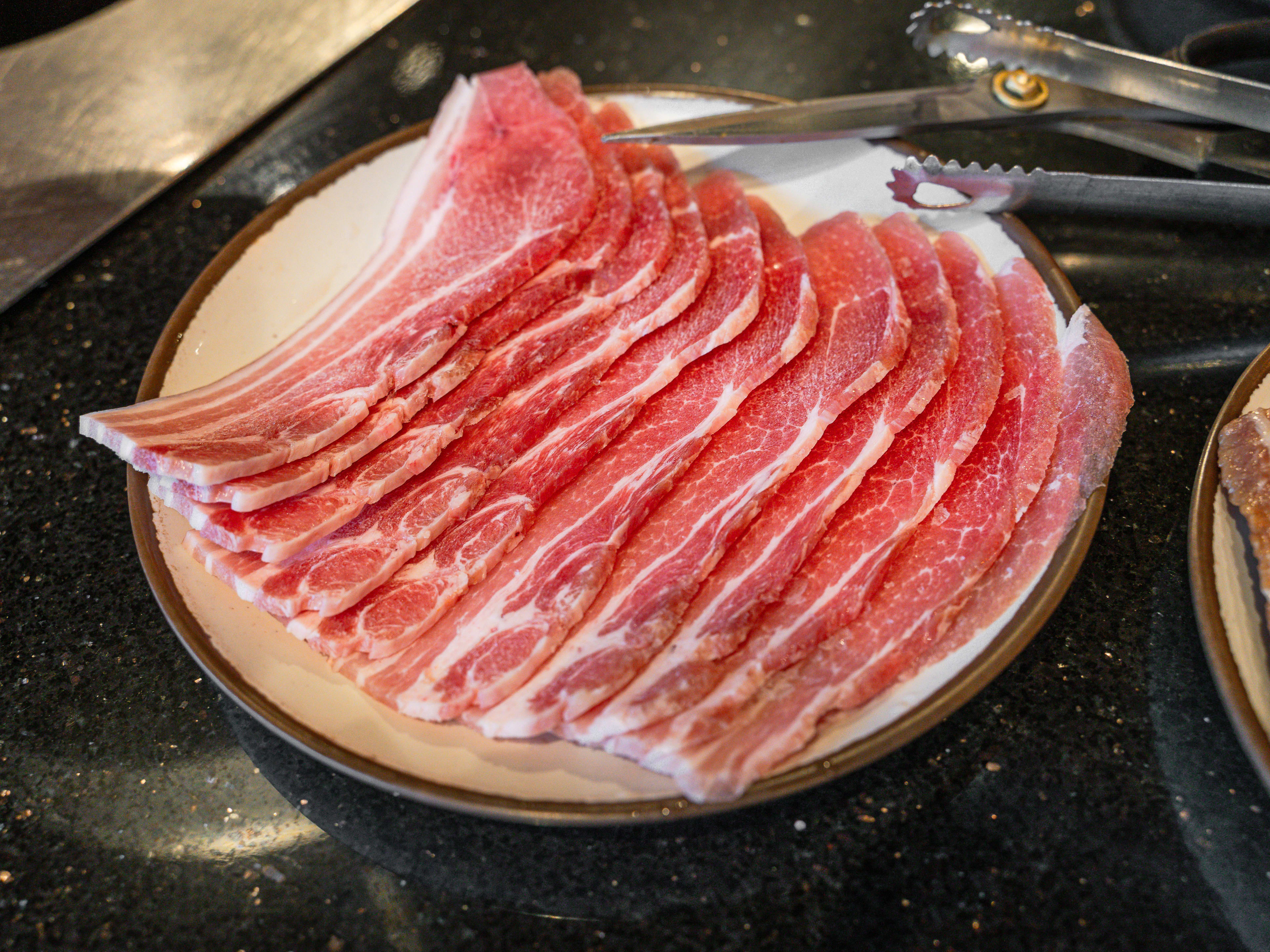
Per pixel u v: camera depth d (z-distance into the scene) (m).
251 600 0.20
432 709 0.19
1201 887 0.18
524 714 0.19
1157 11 0.31
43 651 0.22
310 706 0.19
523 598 0.20
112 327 0.28
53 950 0.18
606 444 0.22
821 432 0.22
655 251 0.25
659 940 0.18
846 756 0.18
